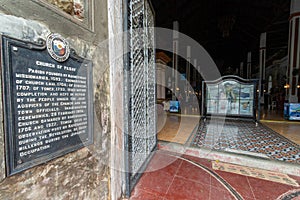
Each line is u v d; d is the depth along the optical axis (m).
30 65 0.84
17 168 0.79
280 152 2.92
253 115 5.86
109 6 1.46
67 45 1.06
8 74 0.75
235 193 1.86
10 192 0.77
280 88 11.03
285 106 6.34
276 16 9.44
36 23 0.87
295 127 5.02
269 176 2.24
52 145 0.98
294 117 5.99
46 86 0.93
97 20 1.32
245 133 4.36
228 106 6.27
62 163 1.05
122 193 1.76
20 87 0.80
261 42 12.38
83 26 1.18
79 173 1.19
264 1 9.13
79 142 1.18
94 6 1.28
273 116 7.07
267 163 2.49
